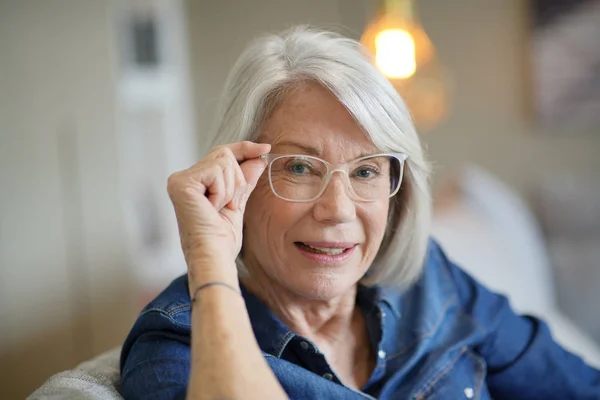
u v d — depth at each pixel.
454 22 2.87
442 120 2.89
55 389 0.89
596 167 2.88
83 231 2.06
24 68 1.96
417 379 1.10
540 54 2.84
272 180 0.99
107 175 2.07
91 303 2.09
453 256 1.90
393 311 1.16
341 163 0.98
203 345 0.75
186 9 2.88
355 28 2.88
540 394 1.25
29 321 2.02
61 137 2.01
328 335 1.12
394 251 1.16
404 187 1.12
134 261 2.43
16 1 1.94
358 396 0.98
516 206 2.51
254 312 1.05
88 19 2.02
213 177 0.87
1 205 1.96
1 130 1.94
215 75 2.91
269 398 0.72
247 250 1.08
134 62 2.69
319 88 0.98
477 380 1.16
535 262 2.38
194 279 0.80
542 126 2.88
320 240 0.98
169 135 2.74
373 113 0.98
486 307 1.25
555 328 2.08
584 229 2.86
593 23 2.79
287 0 2.90
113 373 1.00
